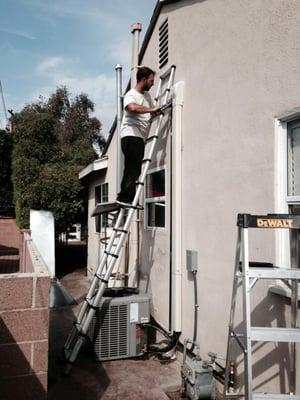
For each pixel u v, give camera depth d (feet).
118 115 23.95
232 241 12.59
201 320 14.40
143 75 17.06
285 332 8.16
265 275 8.39
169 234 17.04
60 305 26.16
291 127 10.52
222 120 13.33
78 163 50.03
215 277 13.52
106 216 30.66
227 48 13.10
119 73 23.88
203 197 14.51
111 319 16.25
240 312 11.87
